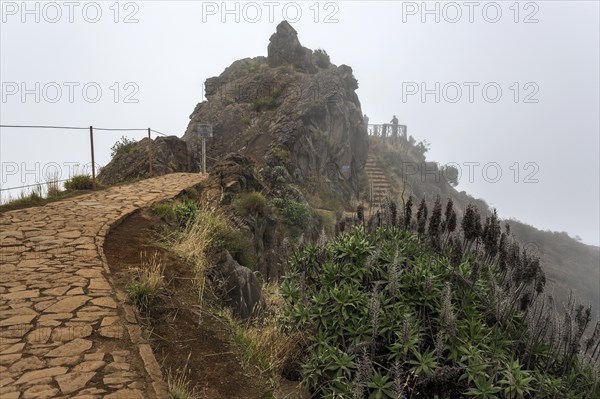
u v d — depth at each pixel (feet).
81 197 28.66
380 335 12.61
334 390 11.15
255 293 19.25
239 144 77.87
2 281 13.93
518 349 12.97
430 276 13.05
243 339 13.15
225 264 18.30
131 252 17.83
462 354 11.84
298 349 13.83
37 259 16.06
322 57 113.39
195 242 19.16
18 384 8.67
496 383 11.29
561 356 12.98
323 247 15.94
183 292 14.94
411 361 11.23
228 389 10.53
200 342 12.29
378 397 10.67
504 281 14.14
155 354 10.93
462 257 15.55
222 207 32.96
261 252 33.78
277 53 103.96
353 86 105.29
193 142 82.12
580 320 11.84
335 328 13.21
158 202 27.45
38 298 12.76
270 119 79.56
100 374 9.27
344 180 84.84
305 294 14.39
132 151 55.93
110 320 11.69
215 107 90.27
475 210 14.73
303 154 73.77
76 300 12.75
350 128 93.09
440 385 11.85
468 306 13.20
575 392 11.89
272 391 11.19
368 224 18.42
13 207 24.84
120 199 28.27
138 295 13.19
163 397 8.78
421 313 13.15
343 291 13.52
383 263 14.92
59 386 8.70
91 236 19.08
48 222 21.33
